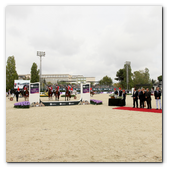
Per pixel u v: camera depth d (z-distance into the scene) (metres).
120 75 73.75
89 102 17.38
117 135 5.64
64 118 9.05
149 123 7.55
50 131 6.27
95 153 4.11
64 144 4.78
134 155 3.98
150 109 12.71
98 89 57.47
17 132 6.16
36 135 5.74
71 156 3.93
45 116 9.75
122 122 7.84
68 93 20.30
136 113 10.68
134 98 13.95
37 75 59.44
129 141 5.00
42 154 4.06
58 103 16.06
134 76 75.00
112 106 15.37
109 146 4.59
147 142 4.90
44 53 41.03
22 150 4.33
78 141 5.04
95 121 8.14
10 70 49.09
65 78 101.06
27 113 10.98
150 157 3.86
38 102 15.35
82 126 7.07
